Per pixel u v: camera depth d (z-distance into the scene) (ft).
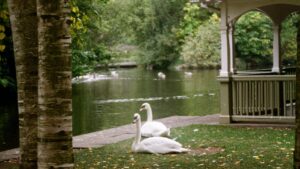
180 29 144.56
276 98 40.55
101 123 54.19
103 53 80.53
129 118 57.67
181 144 32.78
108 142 35.65
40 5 14.33
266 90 40.75
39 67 14.46
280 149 30.09
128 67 160.45
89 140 36.73
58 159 14.37
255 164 26.23
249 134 36.24
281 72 47.55
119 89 94.07
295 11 45.50
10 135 47.91
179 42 147.02
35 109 19.40
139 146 30.94
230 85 41.50
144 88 94.58
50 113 14.33
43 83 14.37
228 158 28.14
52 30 14.28
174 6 147.02
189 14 141.59
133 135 38.47
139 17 150.71
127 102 74.33
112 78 119.55
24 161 19.54
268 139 33.91
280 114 41.55
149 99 77.56
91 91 91.81
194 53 136.15
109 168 26.89
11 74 71.92
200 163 27.17
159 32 149.48
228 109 41.47
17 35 19.44
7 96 74.59
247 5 40.04
